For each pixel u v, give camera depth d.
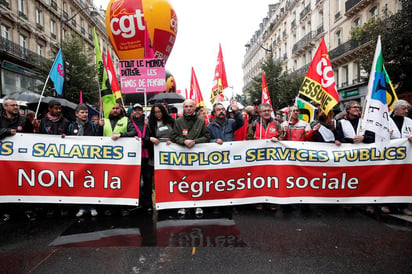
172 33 8.92
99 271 2.66
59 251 3.06
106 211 4.35
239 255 2.94
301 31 32.69
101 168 4.23
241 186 4.33
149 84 4.99
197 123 4.37
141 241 3.30
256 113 6.64
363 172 4.23
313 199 4.27
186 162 4.30
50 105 4.41
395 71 10.48
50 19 26.83
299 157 4.27
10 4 20.52
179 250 3.06
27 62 21.45
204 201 4.31
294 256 2.91
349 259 2.84
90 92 19.39
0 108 4.37
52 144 4.19
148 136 4.53
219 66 7.99
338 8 24.44
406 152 4.18
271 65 25.17
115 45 8.62
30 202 4.14
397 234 3.45
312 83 4.86
